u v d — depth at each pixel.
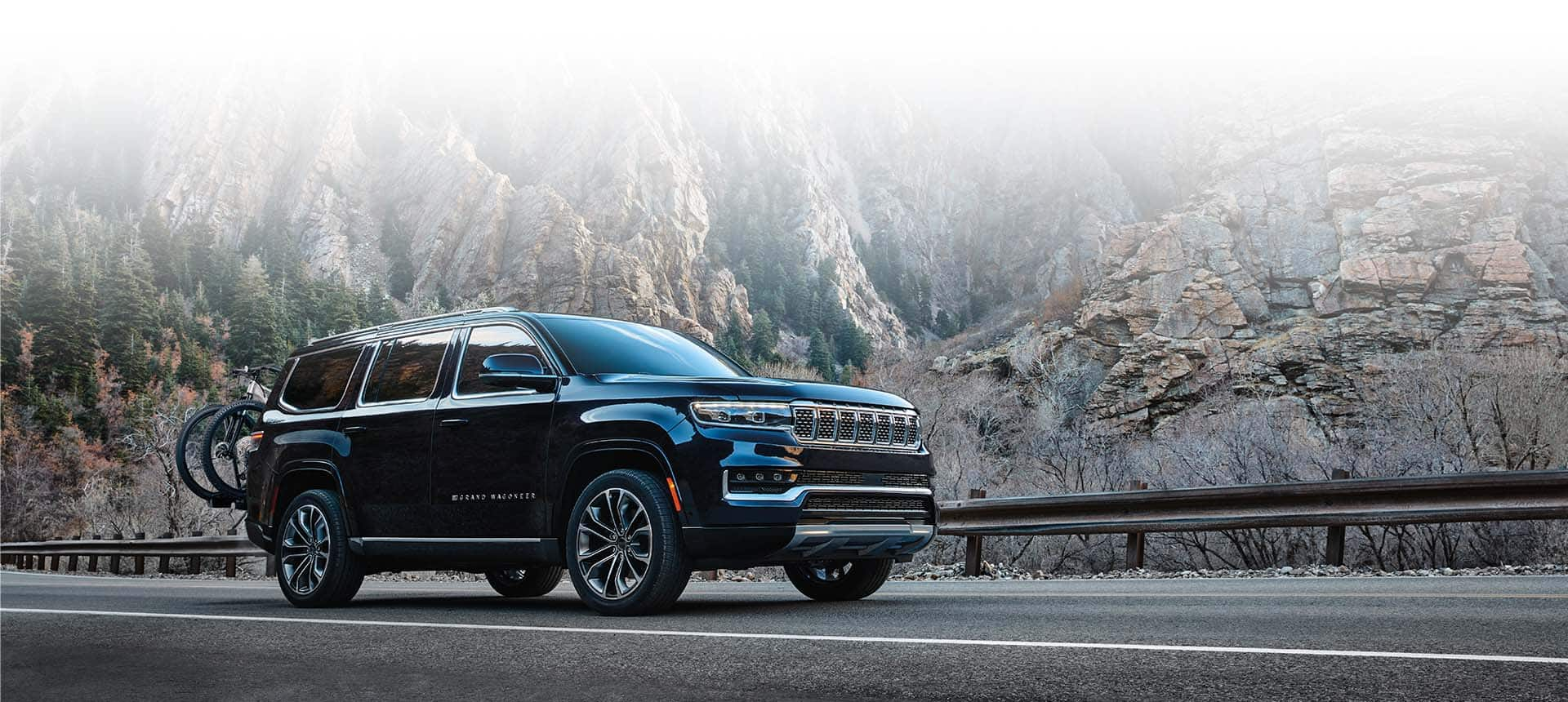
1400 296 72.44
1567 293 75.69
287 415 8.19
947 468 29.97
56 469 87.50
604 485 6.20
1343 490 10.31
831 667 3.97
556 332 6.98
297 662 4.46
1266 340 71.88
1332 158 87.25
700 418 5.98
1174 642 4.39
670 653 4.40
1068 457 27.36
